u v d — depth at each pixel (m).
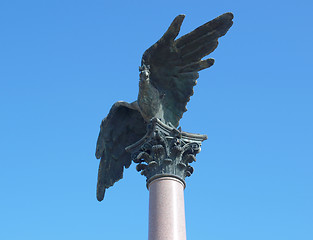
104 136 28.17
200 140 24.38
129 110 27.66
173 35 23.66
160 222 21.22
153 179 22.89
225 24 23.81
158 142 23.53
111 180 28.52
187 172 23.86
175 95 25.08
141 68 24.27
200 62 24.70
